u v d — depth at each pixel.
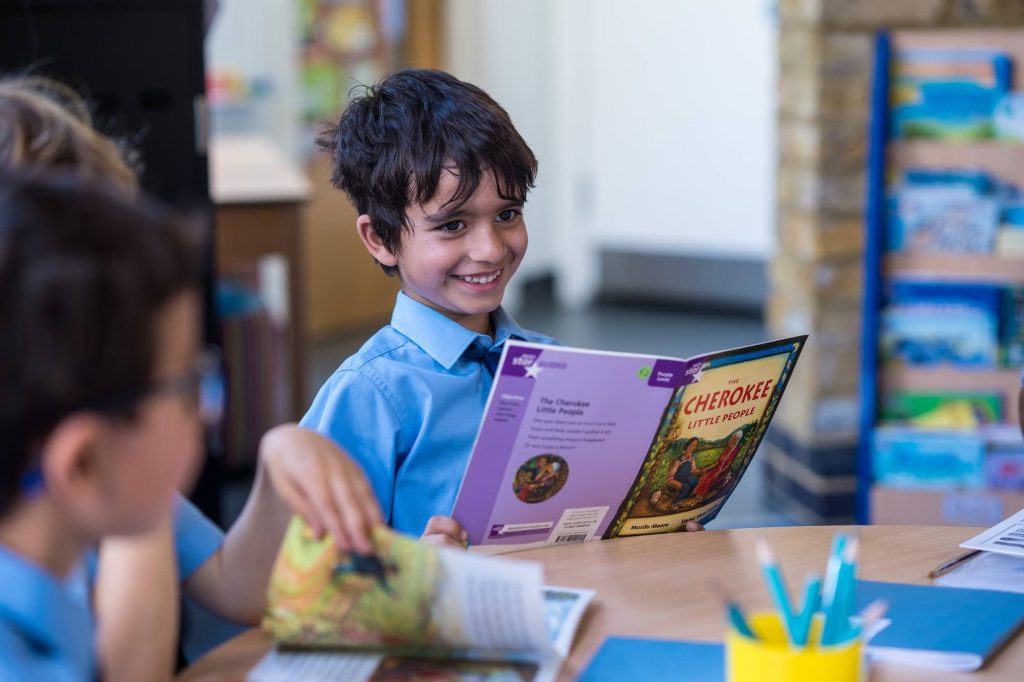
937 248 2.58
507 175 1.36
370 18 4.85
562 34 5.11
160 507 0.71
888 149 2.56
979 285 2.57
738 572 1.10
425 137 1.34
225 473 3.29
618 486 1.17
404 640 0.92
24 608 0.72
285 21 4.52
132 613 0.89
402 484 1.35
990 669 0.91
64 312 0.64
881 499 2.65
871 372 2.62
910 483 2.63
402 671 0.92
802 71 2.73
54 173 0.72
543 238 5.37
